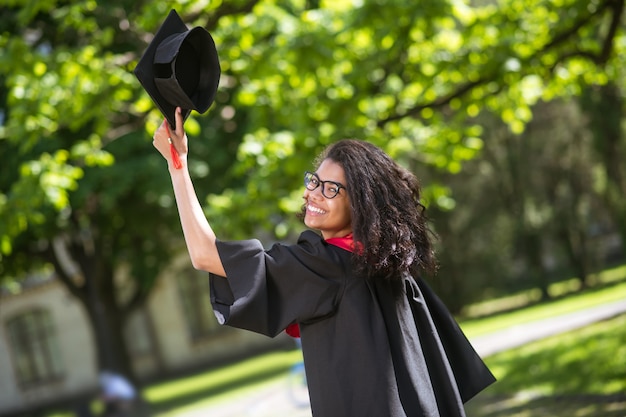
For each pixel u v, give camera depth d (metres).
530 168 31.17
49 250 21.55
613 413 8.51
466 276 31.16
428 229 3.02
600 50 10.24
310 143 9.25
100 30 9.29
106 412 20.25
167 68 2.83
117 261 20.94
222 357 34.66
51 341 34.44
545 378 11.81
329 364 2.78
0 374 34.16
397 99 10.48
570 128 30.97
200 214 2.89
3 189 16.52
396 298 2.87
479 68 9.47
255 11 9.51
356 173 2.88
